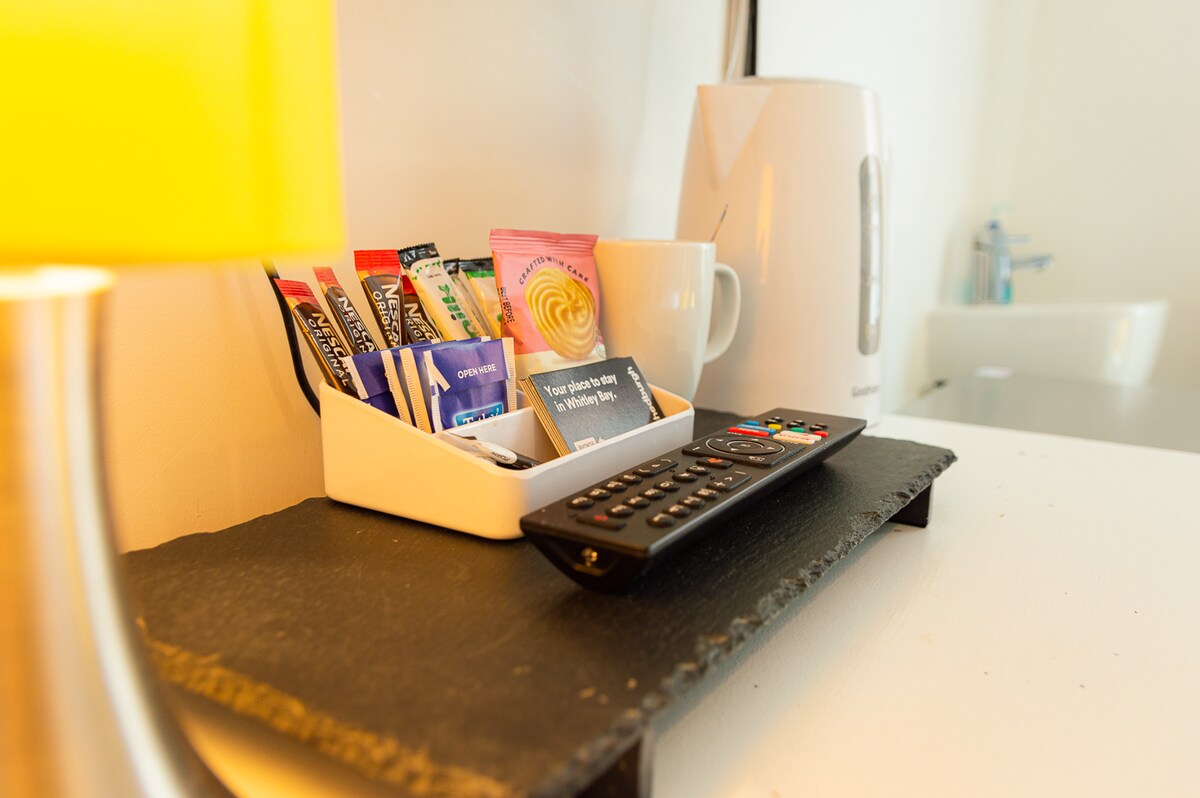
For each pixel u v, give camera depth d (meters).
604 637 0.32
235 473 0.51
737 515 0.46
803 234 0.69
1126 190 2.12
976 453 0.74
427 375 0.46
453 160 0.63
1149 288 2.14
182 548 0.41
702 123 0.70
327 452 0.47
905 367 1.76
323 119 0.22
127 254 0.18
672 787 0.31
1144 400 1.22
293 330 0.49
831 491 0.50
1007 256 2.03
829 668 0.39
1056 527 0.56
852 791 0.31
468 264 0.56
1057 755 0.33
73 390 0.21
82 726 0.22
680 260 0.60
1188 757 0.33
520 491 0.41
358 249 0.56
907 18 1.44
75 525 0.22
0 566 0.21
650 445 0.50
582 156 0.76
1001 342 1.82
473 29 0.63
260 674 0.29
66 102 0.17
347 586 0.36
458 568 0.39
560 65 0.72
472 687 0.28
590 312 0.59
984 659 0.40
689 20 0.87
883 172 0.72
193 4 0.19
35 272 0.20
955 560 0.51
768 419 0.55
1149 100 2.06
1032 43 2.17
